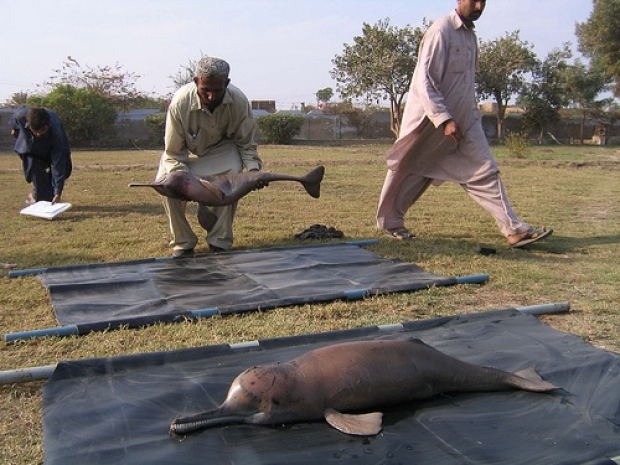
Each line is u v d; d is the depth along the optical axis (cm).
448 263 728
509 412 354
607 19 3972
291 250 768
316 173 675
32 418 371
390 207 872
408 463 304
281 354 438
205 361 425
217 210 772
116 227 951
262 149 3167
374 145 3556
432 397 370
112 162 2256
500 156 2544
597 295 606
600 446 319
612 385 389
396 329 486
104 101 3516
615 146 3700
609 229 968
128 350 469
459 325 498
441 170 845
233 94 728
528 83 4159
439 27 786
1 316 549
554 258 761
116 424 342
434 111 773
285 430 334
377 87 4038
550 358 431
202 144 746
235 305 554
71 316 534
